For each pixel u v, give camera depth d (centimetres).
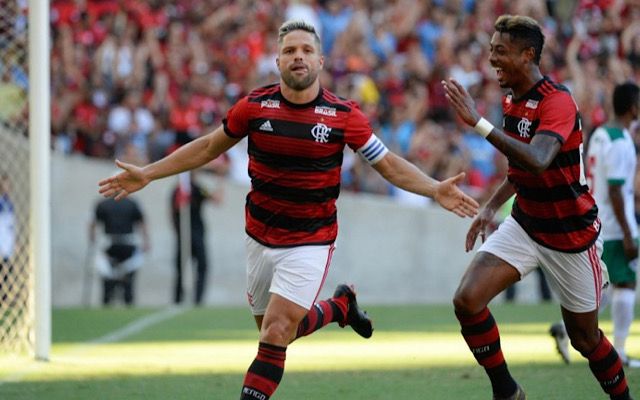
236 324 4928
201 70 7094
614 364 2317
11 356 3575
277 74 7238
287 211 2170
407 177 2208
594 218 2270
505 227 2306
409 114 7181
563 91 2191
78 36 7012
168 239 6894
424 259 7056
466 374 3058
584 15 7744
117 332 4569
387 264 7050
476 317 2278
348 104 2164
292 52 2103
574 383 2861
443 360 3438
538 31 2206
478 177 7056
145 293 6862
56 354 3722
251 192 2214
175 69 7019
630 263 3234
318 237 2188
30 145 3459
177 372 3206
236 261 6956
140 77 6956
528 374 3044
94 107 6931
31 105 3450
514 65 2198
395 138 7088
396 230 7050
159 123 6894
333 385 2892
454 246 7062
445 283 7075
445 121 7325
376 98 7256
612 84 7531
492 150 7131
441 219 7062
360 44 7400
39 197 3469
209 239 6944
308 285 2152
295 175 2148
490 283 2264
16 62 4006
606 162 3173
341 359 3484
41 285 3500
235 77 7244
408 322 4944
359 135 2159
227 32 7394
